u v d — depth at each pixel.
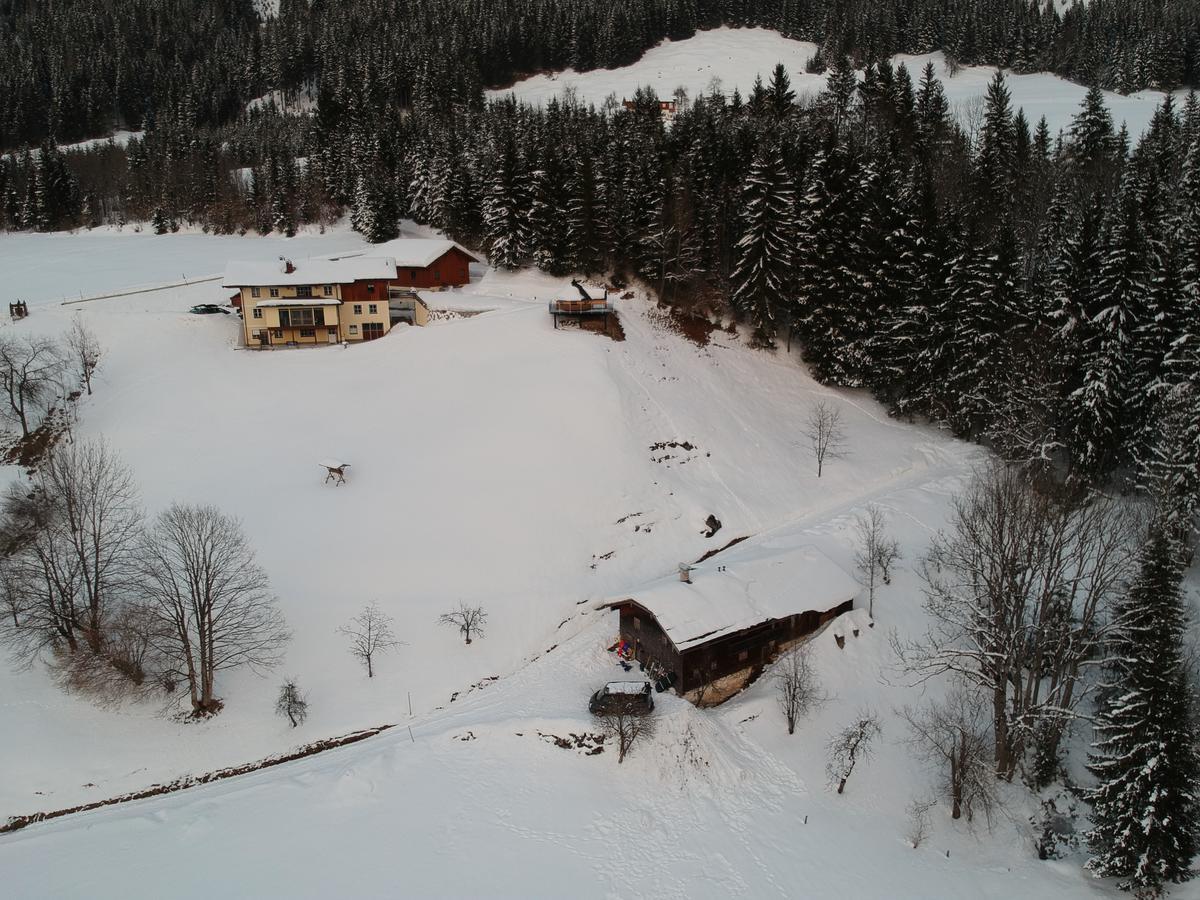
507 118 117.38
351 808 33.94
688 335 74.44
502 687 42.56
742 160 87.88
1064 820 34.78
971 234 64.62
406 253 84.31
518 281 86.88
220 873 30.38
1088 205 63.34
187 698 41.22
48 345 65.12
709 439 62.66
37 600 42.62
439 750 37.12
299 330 74.56
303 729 40.34
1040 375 56.75
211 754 39.09
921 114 100.19
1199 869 31.66
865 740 37.91
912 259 67.44
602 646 45.28
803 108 125.38
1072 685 37.91
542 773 35.69
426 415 61.53
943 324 64.50
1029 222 77.94
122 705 40.59
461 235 98.94
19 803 35.84
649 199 81.19
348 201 118.50
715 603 41.69
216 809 34.12
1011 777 36.69
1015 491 41.47
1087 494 49.38
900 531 52.50
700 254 78.12
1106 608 40.44
